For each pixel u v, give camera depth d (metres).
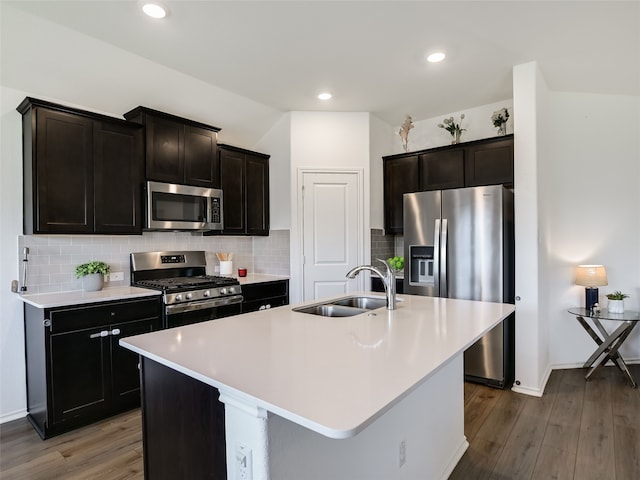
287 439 1.10
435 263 3.38
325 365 1.23
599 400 2.89
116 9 2.22
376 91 3.53
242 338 1.58
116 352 2.68
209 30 2.46
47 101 2.56
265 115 4.02
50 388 2.39
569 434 2.39
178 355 1.35
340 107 3.96
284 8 2.23
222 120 3.82
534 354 3.02
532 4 2.20
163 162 3.20
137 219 3.03
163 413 1.50
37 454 2.22
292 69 3.05
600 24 2.42
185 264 3.74
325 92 3.54
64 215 2.63
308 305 2.37
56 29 2.41
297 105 3.88
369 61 2.93
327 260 4.08
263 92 3.52
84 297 2.61
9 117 2.66
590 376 3.40
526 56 2.87
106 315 2.63
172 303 2.95
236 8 2.22
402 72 3.13
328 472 1.25
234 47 2.69
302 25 2.42
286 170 4.11
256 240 4.47
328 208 4.09
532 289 3.03
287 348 1.42
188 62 2.91
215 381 1.10
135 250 3.40
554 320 3.64
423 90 3.51
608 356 3.36
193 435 1.36
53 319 2.40
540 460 2.12
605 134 3.69
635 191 3.68
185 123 3.37
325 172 4.08
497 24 2.42
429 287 3.45
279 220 4.20
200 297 3.14
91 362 2.56
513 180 3.40
